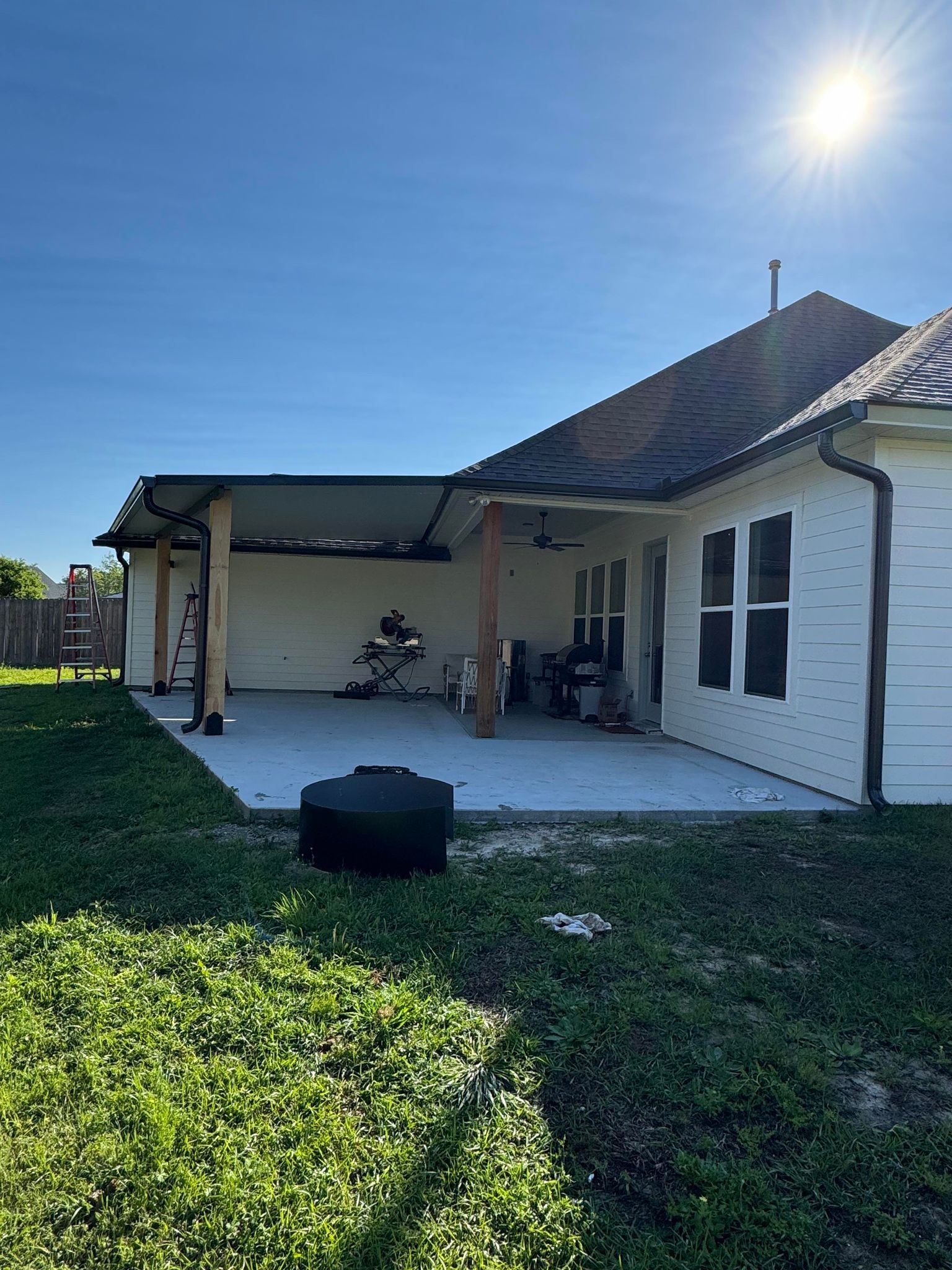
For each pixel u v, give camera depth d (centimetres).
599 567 1222
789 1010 286
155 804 557
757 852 473
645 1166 207
